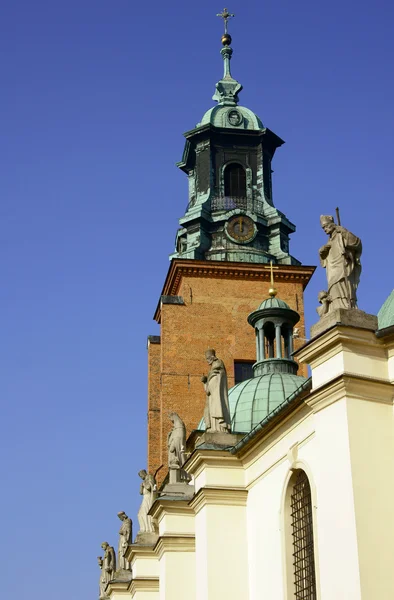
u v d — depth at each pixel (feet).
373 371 77.05
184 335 188.24
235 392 136.98
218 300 191.42
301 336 191.21
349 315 77.25
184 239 201.26
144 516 153.07
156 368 200.03
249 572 103.76
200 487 107.76
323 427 77.46
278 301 156.46
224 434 109.60
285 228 201.98
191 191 210.18
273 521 98.17
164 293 204.64
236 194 205.26
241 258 194.70
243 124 209.15
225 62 222.48
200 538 106.52
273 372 146.82
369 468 74.08
